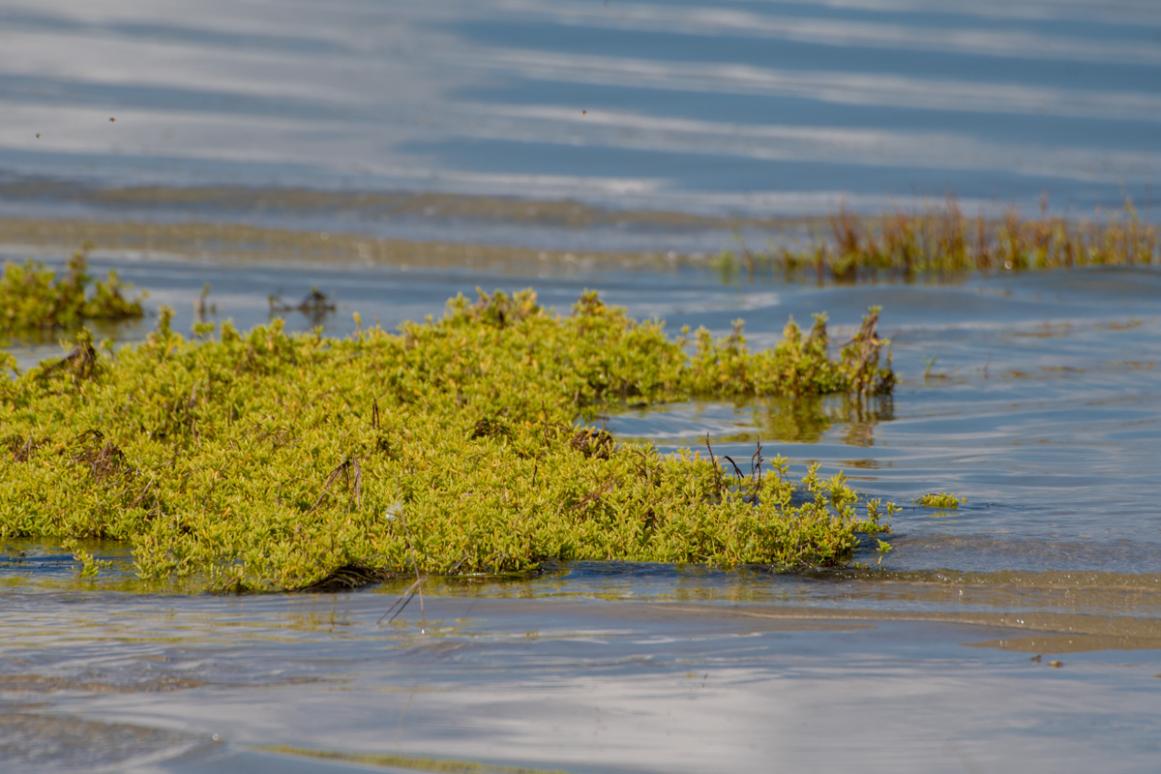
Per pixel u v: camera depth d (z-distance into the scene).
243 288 51.09
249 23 156.25
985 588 19.47
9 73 118.25
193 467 23.42
